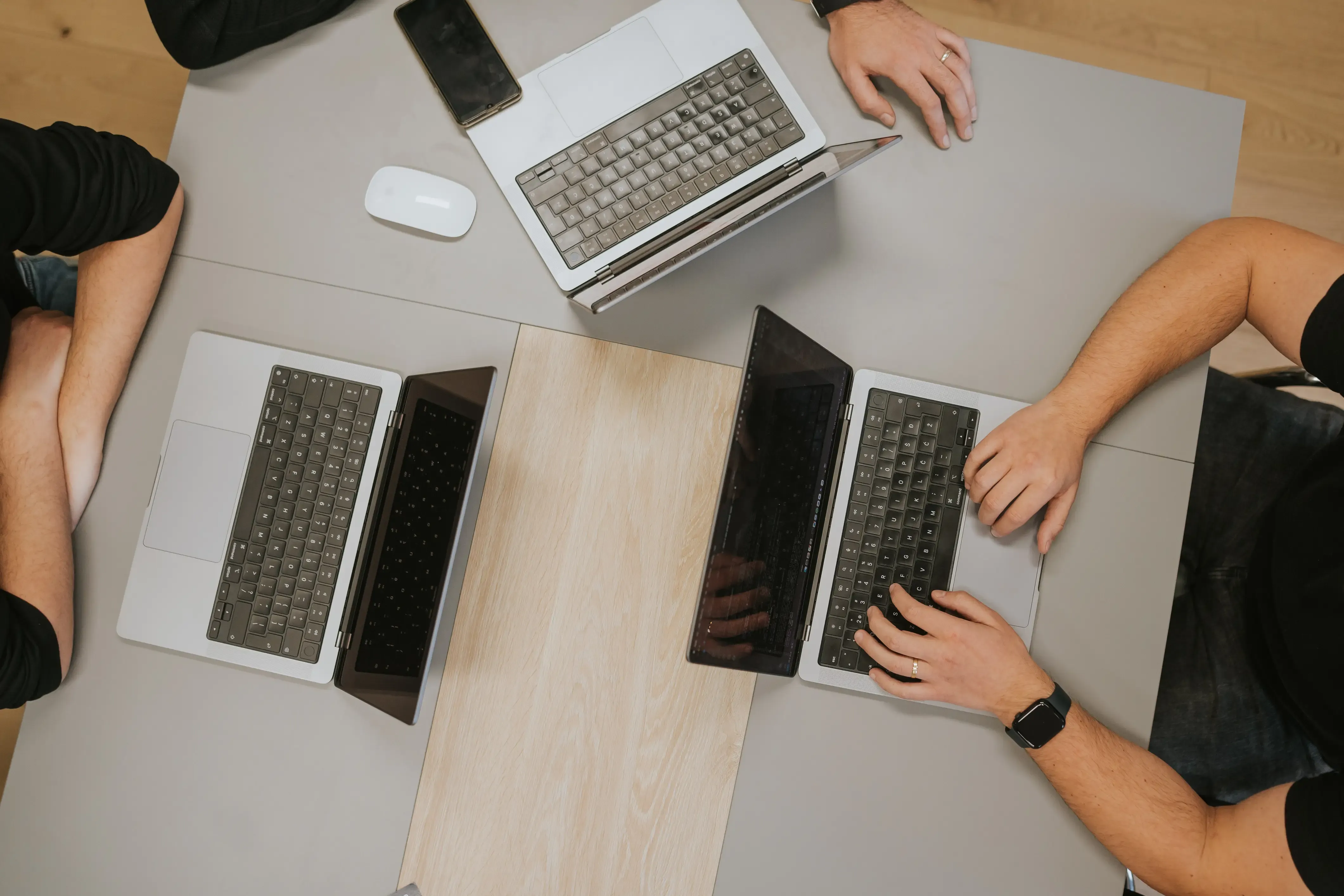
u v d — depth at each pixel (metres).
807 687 1.07
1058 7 1.85
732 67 1.06
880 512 1.06
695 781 1.05
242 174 1.07
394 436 1.03
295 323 1.06
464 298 1.08
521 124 1.06
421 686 0.89
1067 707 1.02
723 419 1.09
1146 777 1.03
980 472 1.04
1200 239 1.09
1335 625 1.11
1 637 0.93
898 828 1.06
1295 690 1.17
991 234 1.11
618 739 1.05
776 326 0.95
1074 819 1.07
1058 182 1.12
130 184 0.98
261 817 1.02
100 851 1.01
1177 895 1.03
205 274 1.06
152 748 1.02
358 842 1.03
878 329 1.10
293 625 1.00
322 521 1.01
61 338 1.06
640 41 1.06
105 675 1.02
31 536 0.99
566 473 1.08
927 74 1.08
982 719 1.08
